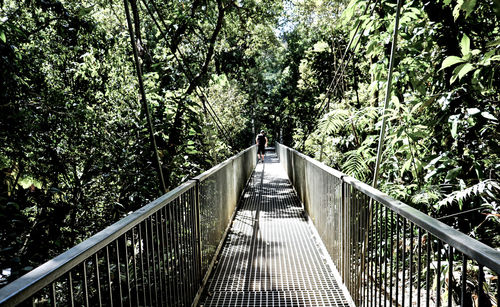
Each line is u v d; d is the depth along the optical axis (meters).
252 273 3.76
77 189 4.77
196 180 3.07
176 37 7.59
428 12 2.79
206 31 10.44
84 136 4.79
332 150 6.76
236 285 3.45
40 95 4.42
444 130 2.84
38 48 5.24
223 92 14.42
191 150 5.48
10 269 3.03
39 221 4.07
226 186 5.33
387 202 1.92
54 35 5.46
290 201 7.97
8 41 3.65
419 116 3.30
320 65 8.05
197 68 8.63
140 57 6.15
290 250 4.48
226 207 5.27
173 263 2.42
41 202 4.30
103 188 5.16
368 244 2.39
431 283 2.92
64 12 4.58
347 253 3.01
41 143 4.36
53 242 4.14
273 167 16.55
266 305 3.03
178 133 5.18
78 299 3.43
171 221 2.37
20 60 4.20
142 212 1.78
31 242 4.02
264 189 9.82
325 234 4.13
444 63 2.05
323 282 3.48
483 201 2.63
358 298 2.63
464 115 2.61
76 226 5.02
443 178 2.91
